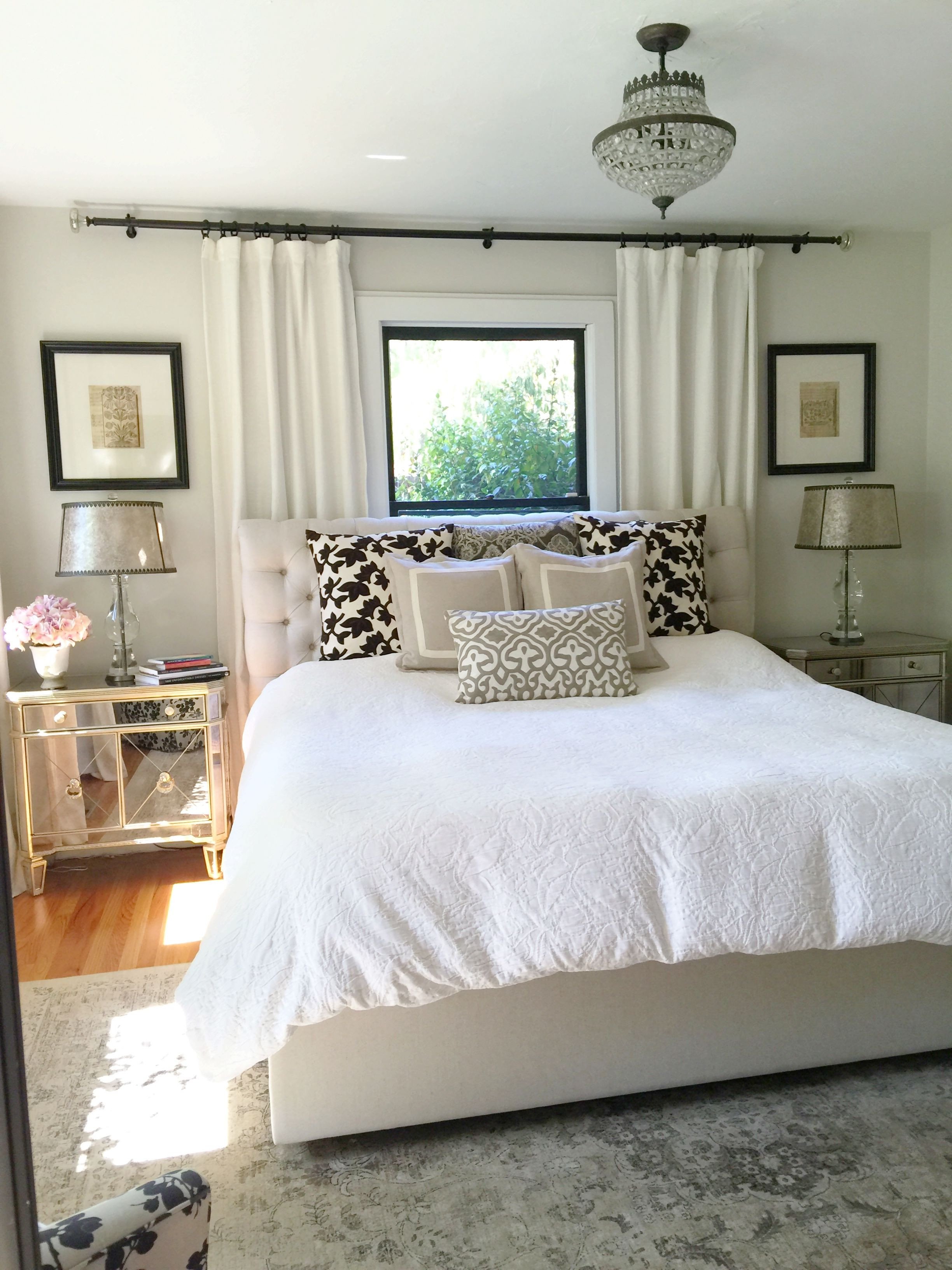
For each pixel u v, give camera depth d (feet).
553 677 9.63
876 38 8.26
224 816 11.33
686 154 8.26
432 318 13.08
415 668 10.41
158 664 11.23
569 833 6.01
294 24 7.70
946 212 13.44
